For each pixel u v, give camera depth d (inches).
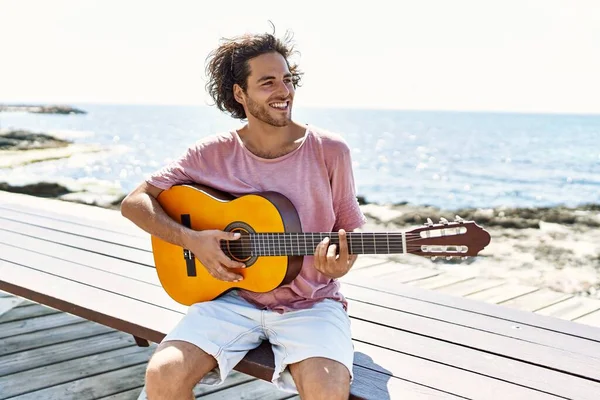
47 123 1638.8
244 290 97.0
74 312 118.7
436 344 101.8
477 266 213.5
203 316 93.4
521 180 600.4
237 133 99.0
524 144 1226.0
